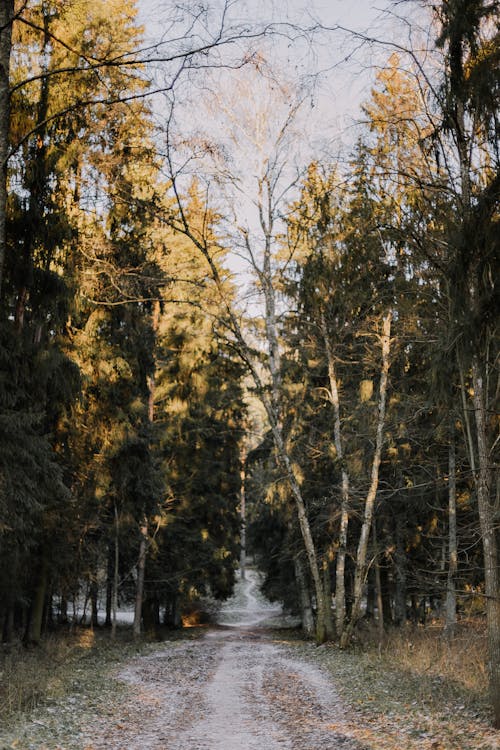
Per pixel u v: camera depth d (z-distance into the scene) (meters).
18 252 13.81
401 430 18.72
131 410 20.91
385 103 10.50
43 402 14.15
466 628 17.88
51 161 14.69
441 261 9.23
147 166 16.23
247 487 30.92
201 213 18.44
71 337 18.89
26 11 13.93
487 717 8.78
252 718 9.49
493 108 7.93
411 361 19.17
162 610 44.59
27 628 19.55
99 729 8.59
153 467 22.39
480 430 9.27
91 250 17.06
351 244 17.53
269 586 31.86
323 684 12.44
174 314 26.08
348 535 24.64
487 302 7.99
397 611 24.92
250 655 18.38
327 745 7.71
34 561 17.44
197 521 29.88
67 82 14.45
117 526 21.69
